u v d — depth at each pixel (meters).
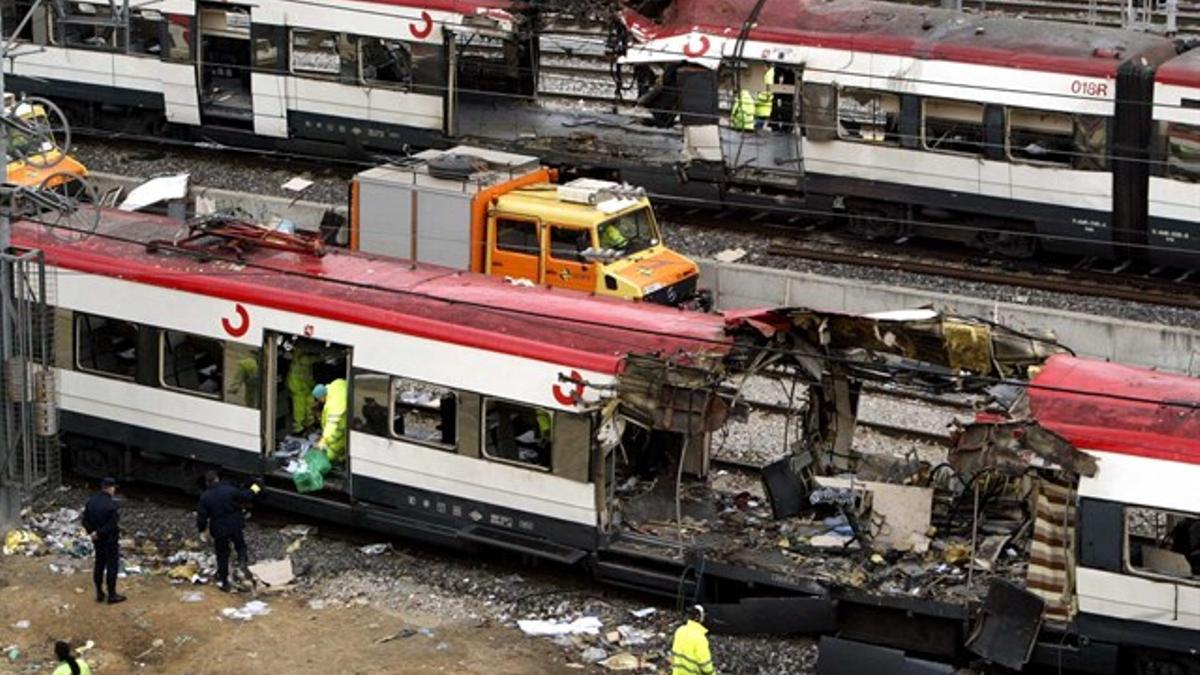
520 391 61.31
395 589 63.16
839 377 63.66
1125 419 55.03
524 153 95.81
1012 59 84.75
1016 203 86.19
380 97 97.94
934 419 74.00
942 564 59.12
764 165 91.94
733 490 67.00
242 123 102.88
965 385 61.12
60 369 70.12
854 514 61.03
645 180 95.00
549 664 57.81
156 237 71.12
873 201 90.44
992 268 88.44
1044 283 85.50
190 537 67.25
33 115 84.31
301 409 67.50
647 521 62.53
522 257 81.44
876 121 88.62
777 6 91.69
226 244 70.06
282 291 65.69
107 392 69.44
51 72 105.94
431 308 63.91
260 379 66.19
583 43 114.31
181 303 67.19
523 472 61.81
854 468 64.50
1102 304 83.69
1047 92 84.12
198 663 58.06
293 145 101.81
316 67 101.56
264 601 62.34
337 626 60.47
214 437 67.62
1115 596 54.94
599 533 61.09
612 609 61.56
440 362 62.62
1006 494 61.22
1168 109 81.56
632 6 96.31
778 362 62.34
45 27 105.19
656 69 95.00
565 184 85.75
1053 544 55.94
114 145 107.81
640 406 59.69
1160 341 76.06
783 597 58.88
